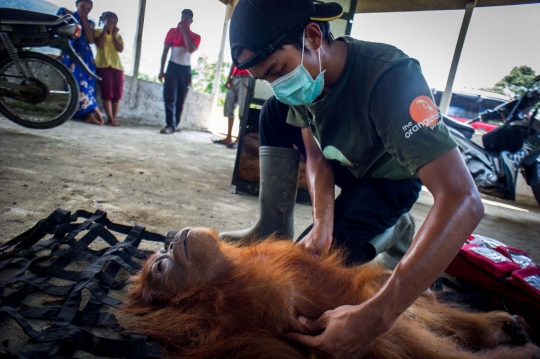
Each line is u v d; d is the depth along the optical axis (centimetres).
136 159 472
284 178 245
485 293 232
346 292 162
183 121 952
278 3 136
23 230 222
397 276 120
